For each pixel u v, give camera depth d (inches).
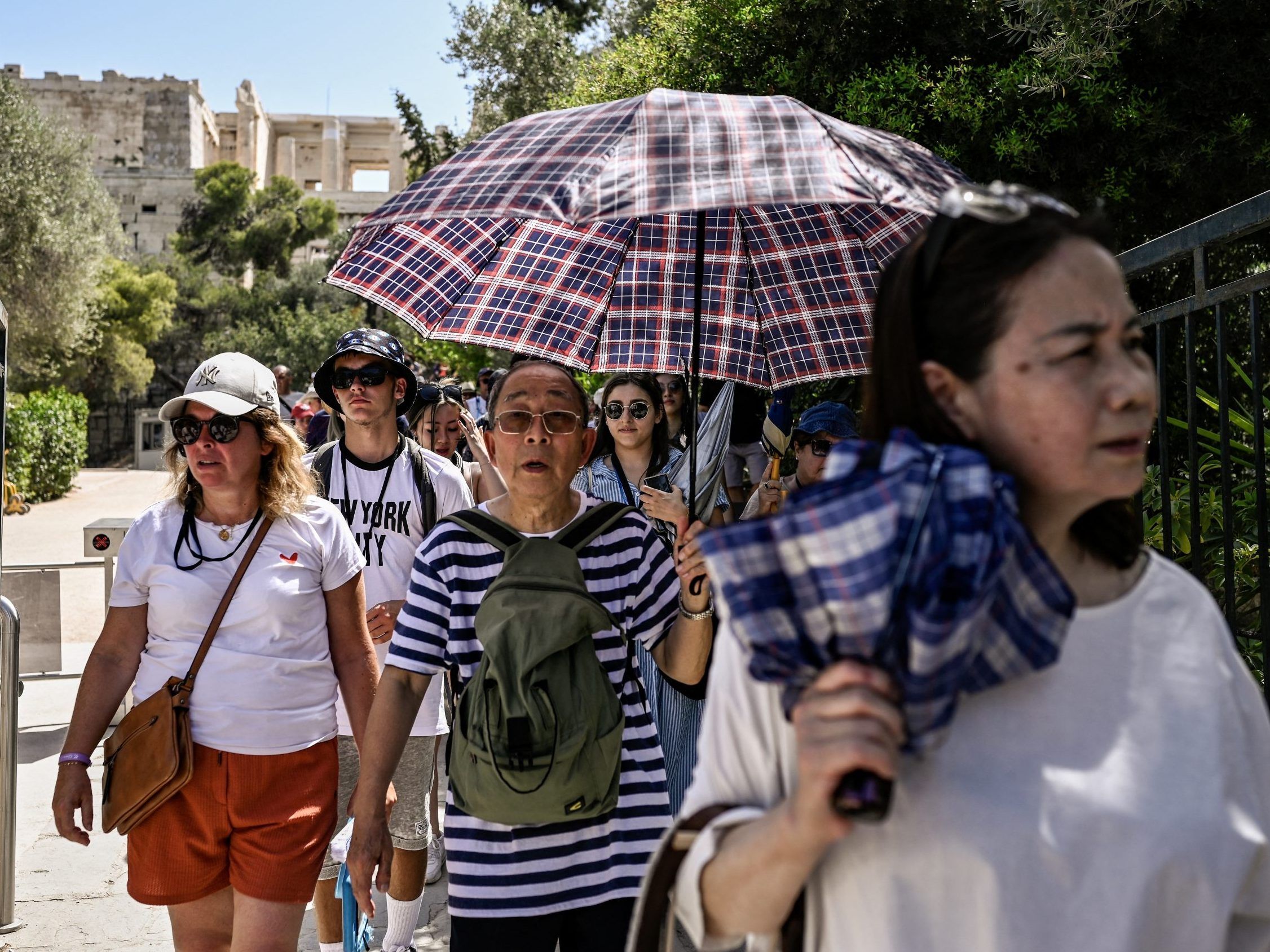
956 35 271.6
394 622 147.9
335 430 162.9
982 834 42.0
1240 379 198.7
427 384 219.9
